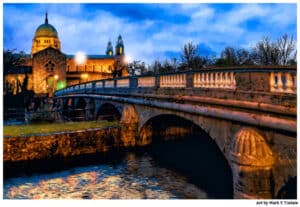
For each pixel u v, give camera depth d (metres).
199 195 10.03
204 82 9.80
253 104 7.28
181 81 11.41
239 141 7.60
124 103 17.67
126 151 16.09
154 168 13.45
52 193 10.48
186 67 46.09
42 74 73.62
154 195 10.16
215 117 9.04
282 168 6.82
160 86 13.22
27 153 13.48
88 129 15.41
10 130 15.24
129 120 16.47
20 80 72.38
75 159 14.57
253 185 7.21
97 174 12.71
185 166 13.78
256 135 7.36
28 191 10.74
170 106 11.86
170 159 15.00
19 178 12.27
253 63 39.12
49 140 14.00
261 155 7.18
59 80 75.00
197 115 10.36
